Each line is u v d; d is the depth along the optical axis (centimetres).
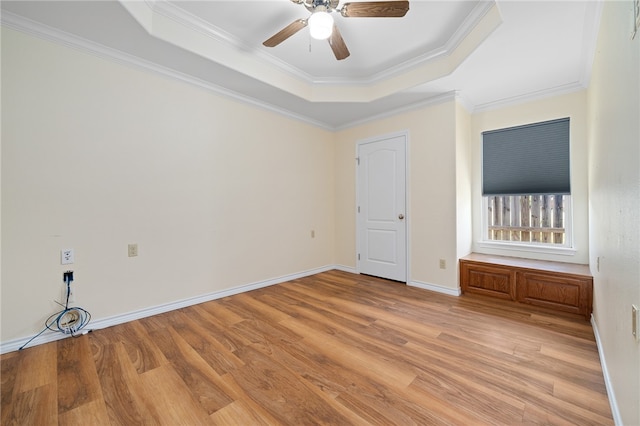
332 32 206
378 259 401
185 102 285
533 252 323
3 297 196
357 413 141
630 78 111
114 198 242
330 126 447
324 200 441
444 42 267
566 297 262
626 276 119
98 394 155
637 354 100
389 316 262
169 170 275
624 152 122
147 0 208
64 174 218
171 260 277
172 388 160
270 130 364
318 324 245
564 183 309
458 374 172
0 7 185
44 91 209
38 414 140
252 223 345
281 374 173
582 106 296
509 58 249
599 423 133
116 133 242
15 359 188
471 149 369
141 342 213
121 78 244
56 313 216
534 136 326
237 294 327
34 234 206
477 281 316
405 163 367
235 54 271
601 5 177
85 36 218
